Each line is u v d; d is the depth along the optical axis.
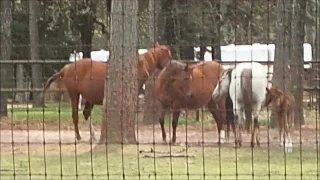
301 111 19.67
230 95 17.56
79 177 11.73
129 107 15.86
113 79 15.87
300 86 19.86
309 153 15.07
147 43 27.45
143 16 30.08
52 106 23.41
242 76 16.98
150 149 15.20
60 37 38.50
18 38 39.22
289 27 21.30
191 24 32.09
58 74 18.62
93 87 18.22
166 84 17.75
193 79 18.09
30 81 26.84
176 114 17.56
